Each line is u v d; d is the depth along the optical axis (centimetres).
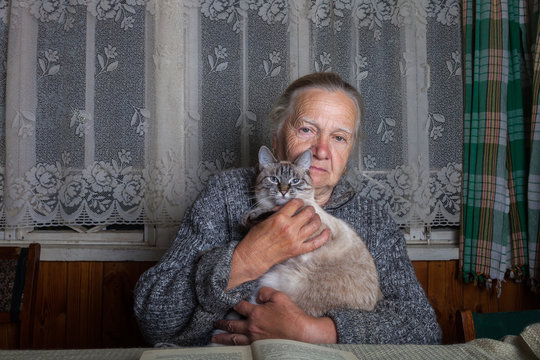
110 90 229
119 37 231
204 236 140
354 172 238
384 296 145
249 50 240
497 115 244
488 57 245
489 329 152
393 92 243
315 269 144
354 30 243
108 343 232
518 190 247
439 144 247
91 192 226
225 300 117
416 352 85
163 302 124
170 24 232
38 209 221
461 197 246
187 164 234
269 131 197
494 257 239
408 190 239
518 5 252
